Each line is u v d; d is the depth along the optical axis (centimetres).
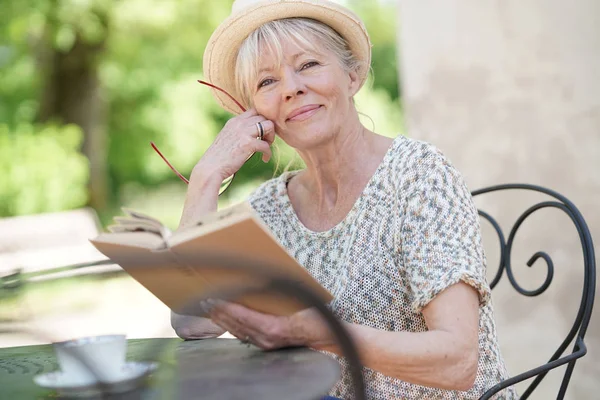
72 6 1275
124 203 1788
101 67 1466
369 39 222
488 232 338
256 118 224
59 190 1210
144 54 1525
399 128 1636
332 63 214
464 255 179
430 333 166
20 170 1187
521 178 327
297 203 228
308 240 215
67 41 1307
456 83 343
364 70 226
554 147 317
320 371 139
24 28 1285
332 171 216
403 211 193
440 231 184
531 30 319
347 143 214
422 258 183
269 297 147
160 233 156
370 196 204
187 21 1408
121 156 1628
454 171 195
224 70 235
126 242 154
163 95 1595
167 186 1873
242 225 138
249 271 134
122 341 143
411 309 196
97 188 1430
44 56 1418
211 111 1647
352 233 204
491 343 198
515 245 330
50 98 1425
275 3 213
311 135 211
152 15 1354
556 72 313
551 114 316
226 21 220
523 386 331
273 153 249
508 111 328
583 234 208
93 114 1436
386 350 162
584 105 308
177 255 147
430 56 350
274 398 126
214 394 131
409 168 197
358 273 199
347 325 165
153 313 585
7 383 158
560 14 311
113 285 675
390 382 197
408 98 362
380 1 1888
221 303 156
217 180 219
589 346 310
